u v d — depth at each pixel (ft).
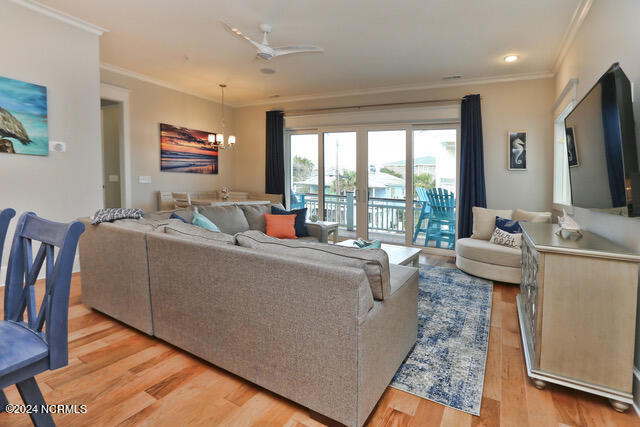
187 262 5.88
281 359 4.88
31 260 3.78
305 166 19.80
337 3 9.16
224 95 19.17
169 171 17.51
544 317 5.42
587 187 7.16
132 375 5.70
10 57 9.45
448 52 12.48
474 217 13.92
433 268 13.55
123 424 4.57
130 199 15.72
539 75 14.37
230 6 9.40
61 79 10.53
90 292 8.06
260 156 20.90
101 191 11.71
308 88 17.56
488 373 5.99
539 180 14.62
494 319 8.38
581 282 5.16
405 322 5.98
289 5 9.31
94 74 11.30
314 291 4.47
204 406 4.96
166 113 17.20
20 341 3.29
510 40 11.33
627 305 4.93
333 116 18.45
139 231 6.72
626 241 5.75
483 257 11.66
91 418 4.66
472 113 15.33
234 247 5.33
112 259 7.31
